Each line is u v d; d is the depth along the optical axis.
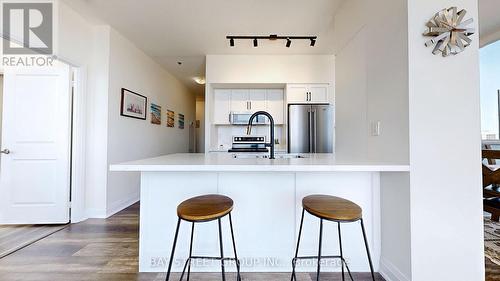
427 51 1.57
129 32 3.47
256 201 1.92
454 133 1.57
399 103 1.66
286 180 1.92
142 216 1.91
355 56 2.46
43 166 2.92
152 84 4.60
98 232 2.67
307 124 4.26
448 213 1.56
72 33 2.92
